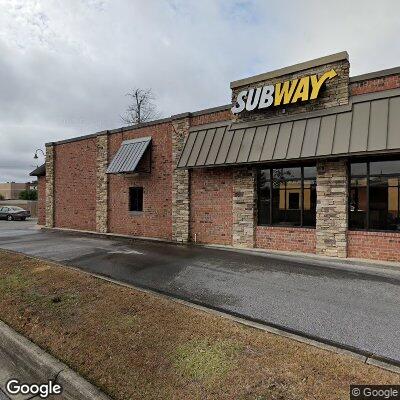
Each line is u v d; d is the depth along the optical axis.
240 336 4.25
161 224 13.66
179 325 4.61
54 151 19.03
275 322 4.85
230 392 3.15
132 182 14.76
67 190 18.23
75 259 9.63
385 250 8.52
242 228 11.02
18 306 5.56
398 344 4.12
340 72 9.09
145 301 5.61
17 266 8.45
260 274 7.58
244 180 10.96
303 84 9.41
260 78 10.57
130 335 4.36
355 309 5.33
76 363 3.80
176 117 12.93
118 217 15.41
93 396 3.24
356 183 9.09
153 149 13.97
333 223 9.14
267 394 3.10
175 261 9.11
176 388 3.26
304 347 3.96
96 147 16.50
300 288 6.49
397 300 5.75
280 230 10.35
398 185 8.49
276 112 10.27
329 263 8.71
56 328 4.67
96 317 4.98
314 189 9.84
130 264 8.81
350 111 8.81
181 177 12.68
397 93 8.24
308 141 9.13
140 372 3.54
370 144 7.99
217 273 7.71
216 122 11.80
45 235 16.02
